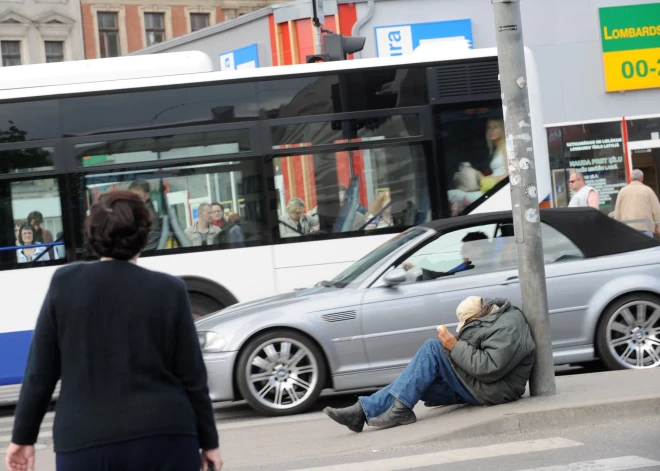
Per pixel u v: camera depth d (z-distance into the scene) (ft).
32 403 16.49
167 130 53.36
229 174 53.62
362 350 43.24
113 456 15.61
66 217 52.47
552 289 43.93
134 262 17.07
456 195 54.95
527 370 36.91
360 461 32.12
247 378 43.19
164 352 16.40
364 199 54.24
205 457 16.88
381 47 98.32
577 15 95.66
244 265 53.21
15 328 51.93
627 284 44.11
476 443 33.47
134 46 242.78
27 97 52.80
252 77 54.03
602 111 96.12
